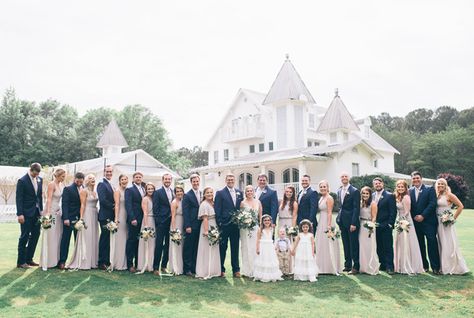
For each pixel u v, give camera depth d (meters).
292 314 5.61
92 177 9.30
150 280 7.94
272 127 35.53
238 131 37.66
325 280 7.96
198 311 5.76
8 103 58.81
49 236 9.02
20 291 6.90
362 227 8.70
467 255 10.31
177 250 8.68
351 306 6.00
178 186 8.86
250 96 37.56
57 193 9.21
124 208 9.09
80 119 66.50
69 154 59.41
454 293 6.78
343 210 8.97
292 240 8.66
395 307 5.96
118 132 47.69
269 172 31.98
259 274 7.94
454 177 33.16
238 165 30.03
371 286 7.36
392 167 41.28
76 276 8.20
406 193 8.83
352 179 27.23
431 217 8.70
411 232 8.65
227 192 8.64
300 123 33.25
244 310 5.81
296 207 8.81
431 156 52.09
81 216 9.02
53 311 5.75
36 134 59.00
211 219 8.47
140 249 8.88
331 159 28.34
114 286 7.36
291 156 26.91
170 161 67.12
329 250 8.63
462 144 51.50
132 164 39.09
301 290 7.09
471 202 49.59
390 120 89.12
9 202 34.94
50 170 29.47
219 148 40.72
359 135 39.34
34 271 8.63
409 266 8.50
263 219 8.15
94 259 9.22
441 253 8.58
